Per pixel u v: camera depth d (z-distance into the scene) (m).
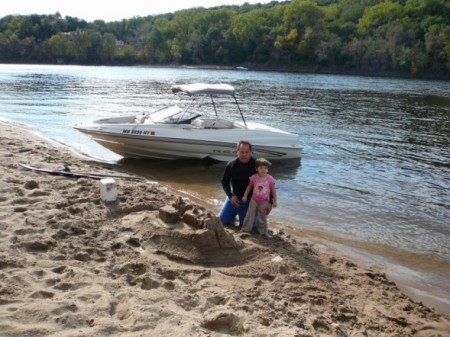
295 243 7.02
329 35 91.06
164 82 47.25
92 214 6.87
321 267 6.15
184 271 5.39
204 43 103.62
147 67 99.31
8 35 121.81
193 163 12.97
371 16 94.31
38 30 126.56
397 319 4.99
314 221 8.70
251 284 5.30
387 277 6.44
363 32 92.25
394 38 80.50
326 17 108.12
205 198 9.84
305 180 11.67
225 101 29.64
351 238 7.93
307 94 36.81
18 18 132.00
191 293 4.82
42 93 32.56
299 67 89.31
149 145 12.50
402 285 6.21
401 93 40.94
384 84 54.31
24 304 4.11
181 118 12.83
